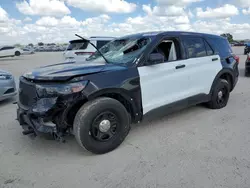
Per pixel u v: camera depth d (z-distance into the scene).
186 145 3.17
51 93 2.63
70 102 2.64
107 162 2.80
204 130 3.68
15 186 2.37
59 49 58.06
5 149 3.18
